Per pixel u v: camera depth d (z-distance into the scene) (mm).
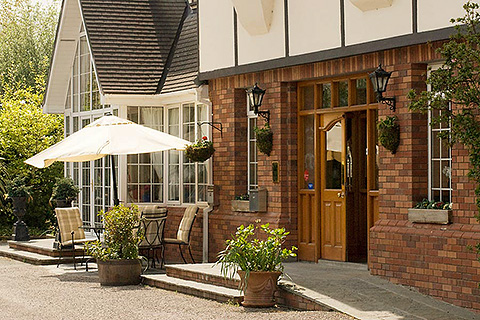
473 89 8961
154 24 18531
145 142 14836
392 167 11758
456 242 10570
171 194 17547
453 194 10812
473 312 10219
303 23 13328
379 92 11492
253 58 14484
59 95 20766
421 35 11156
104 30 17969
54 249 16969
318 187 13742
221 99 15578
